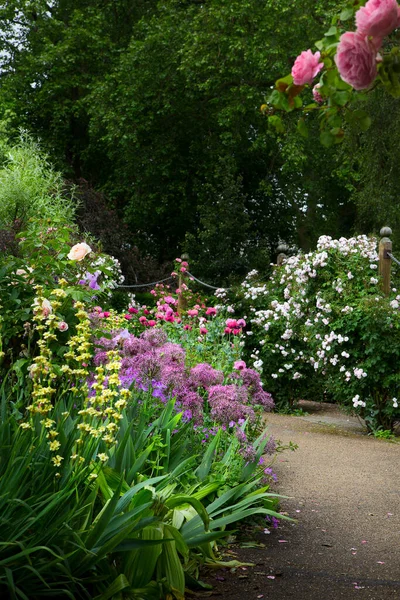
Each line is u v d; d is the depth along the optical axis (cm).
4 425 297
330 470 587
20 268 474
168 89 2008
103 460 303
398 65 238
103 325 523
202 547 362
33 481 284
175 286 1750
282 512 463
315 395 1111
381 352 845
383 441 776
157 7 2086
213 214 1833
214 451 443
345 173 1920
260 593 327
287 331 1003
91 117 2225
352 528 434
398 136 1518
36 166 1295
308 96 1778
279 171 2311
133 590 300
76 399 378
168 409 421
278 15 1855
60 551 275
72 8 2375
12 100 2208
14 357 457
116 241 1781
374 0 225
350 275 902
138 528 300
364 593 329
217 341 751
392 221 1638
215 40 1872
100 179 2419
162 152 2045
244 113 1977
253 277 1205
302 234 2339
